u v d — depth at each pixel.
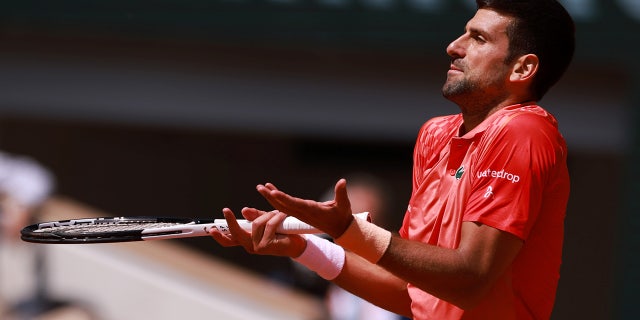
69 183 42.34
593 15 32.78
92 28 32.50
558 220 9.34
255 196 46.09
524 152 8.80
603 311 40.31
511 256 8.78
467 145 9.34
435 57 33.28
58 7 32.34
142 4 32.38
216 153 45.62
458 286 8.62
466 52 9.49
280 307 24.39
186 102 34.12
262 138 46.31
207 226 9.80
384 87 34.28
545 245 9.32
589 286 40.47
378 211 23.62
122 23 32.44
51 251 25.67
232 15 32.50
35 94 33.56
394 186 46.12
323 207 8.54
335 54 33.97
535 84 9.44
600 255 40.12
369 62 34.09
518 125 8.91
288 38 32.59
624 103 33.47
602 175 39.44
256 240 9.37
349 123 34.50
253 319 24.14
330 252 10.59
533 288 9.39
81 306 25.42
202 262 25.94
